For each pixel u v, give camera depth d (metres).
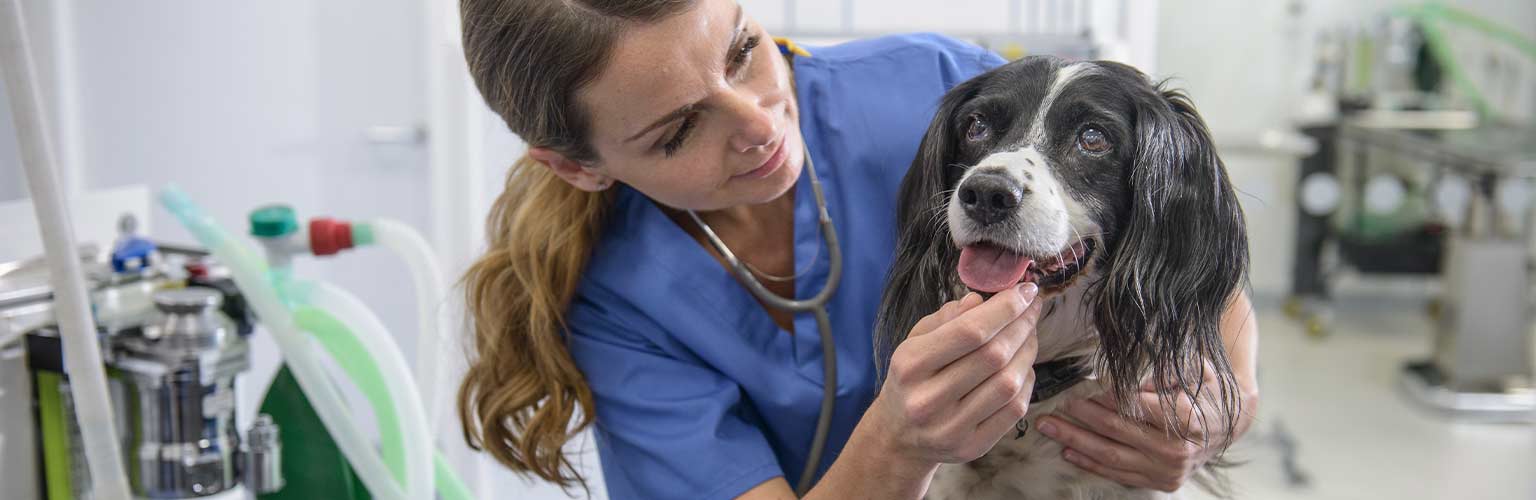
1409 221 4.67
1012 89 1.08
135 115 3.43
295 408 1.46
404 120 3.40
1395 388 4.19
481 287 1.31
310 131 3.42
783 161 1.14
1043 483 1.24
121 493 1.18
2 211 1.39
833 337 1.30
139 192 1.60
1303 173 4.95
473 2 1.09
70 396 1.30
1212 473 1.36
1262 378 4.30
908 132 1.34
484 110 2.59
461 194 2.62
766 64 1.13
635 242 1.30
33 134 1.07
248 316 1.43
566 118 1.07
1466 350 3.99
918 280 1.13
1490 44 5.13
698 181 1.10
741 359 1.28
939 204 1.11
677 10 1.01
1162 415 1.12
